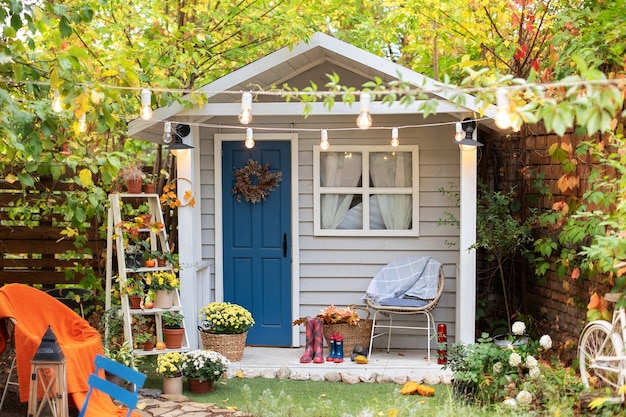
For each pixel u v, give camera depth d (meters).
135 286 7.05
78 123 5.66
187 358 6.71
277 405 6.12
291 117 8.16
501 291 8.66
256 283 8.30
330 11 9.98
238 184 8.21
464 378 6.18
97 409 5.92
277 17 8.30
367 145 8.14
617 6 6.56
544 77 7.13
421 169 8.10
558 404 5.46
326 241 8.24
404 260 7.98
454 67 10.29
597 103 3.62
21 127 5.73
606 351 5.73
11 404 6.38
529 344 6.95
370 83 4.29
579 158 6.80
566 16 7.11
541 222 7.36
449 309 8.06
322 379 7.17
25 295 6.27
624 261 5.76
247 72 7.21
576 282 7.09
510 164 8.56
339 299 8.24
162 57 8.38
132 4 8.80
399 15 9.26
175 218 9.74
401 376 7.08
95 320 8.49
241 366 7.44
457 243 8.08
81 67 5.67
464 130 7.25
